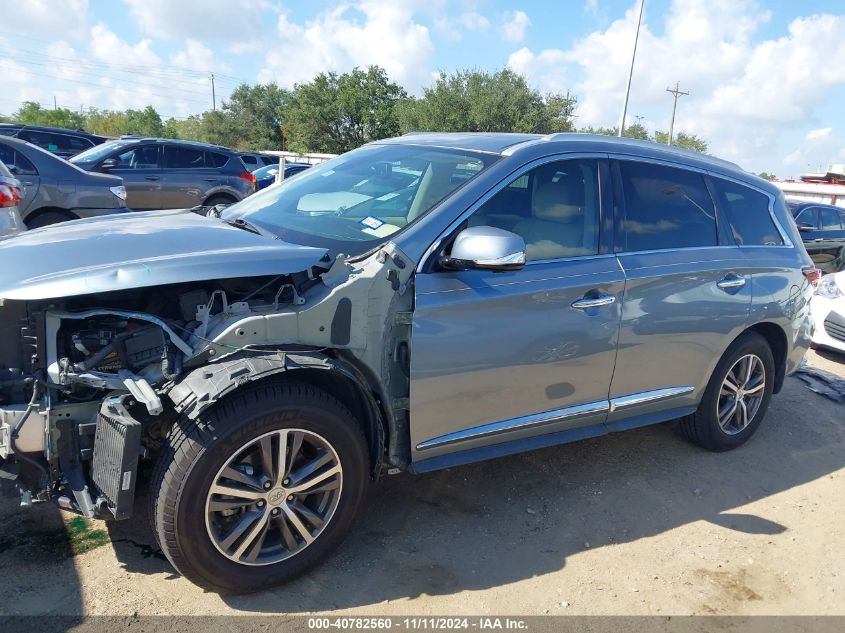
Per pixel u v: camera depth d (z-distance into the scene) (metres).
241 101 79.06
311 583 2.79
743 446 4.56
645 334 3.55
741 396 4.34
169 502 2.39
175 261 2.48
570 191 3.39
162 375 2.47
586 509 3.57
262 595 2.69
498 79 44.12
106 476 2.31
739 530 3.50
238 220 3.46
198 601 2.62
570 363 3.30
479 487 3.69
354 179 3.64
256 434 2.49
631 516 3.54
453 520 3.34
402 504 3.45
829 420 5.16
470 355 2.96
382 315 2.78
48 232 2.98
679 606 2.85
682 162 3.94
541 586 2.90
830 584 3.10
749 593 2.99
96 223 3.20
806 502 3.85
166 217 3.44
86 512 2.32
